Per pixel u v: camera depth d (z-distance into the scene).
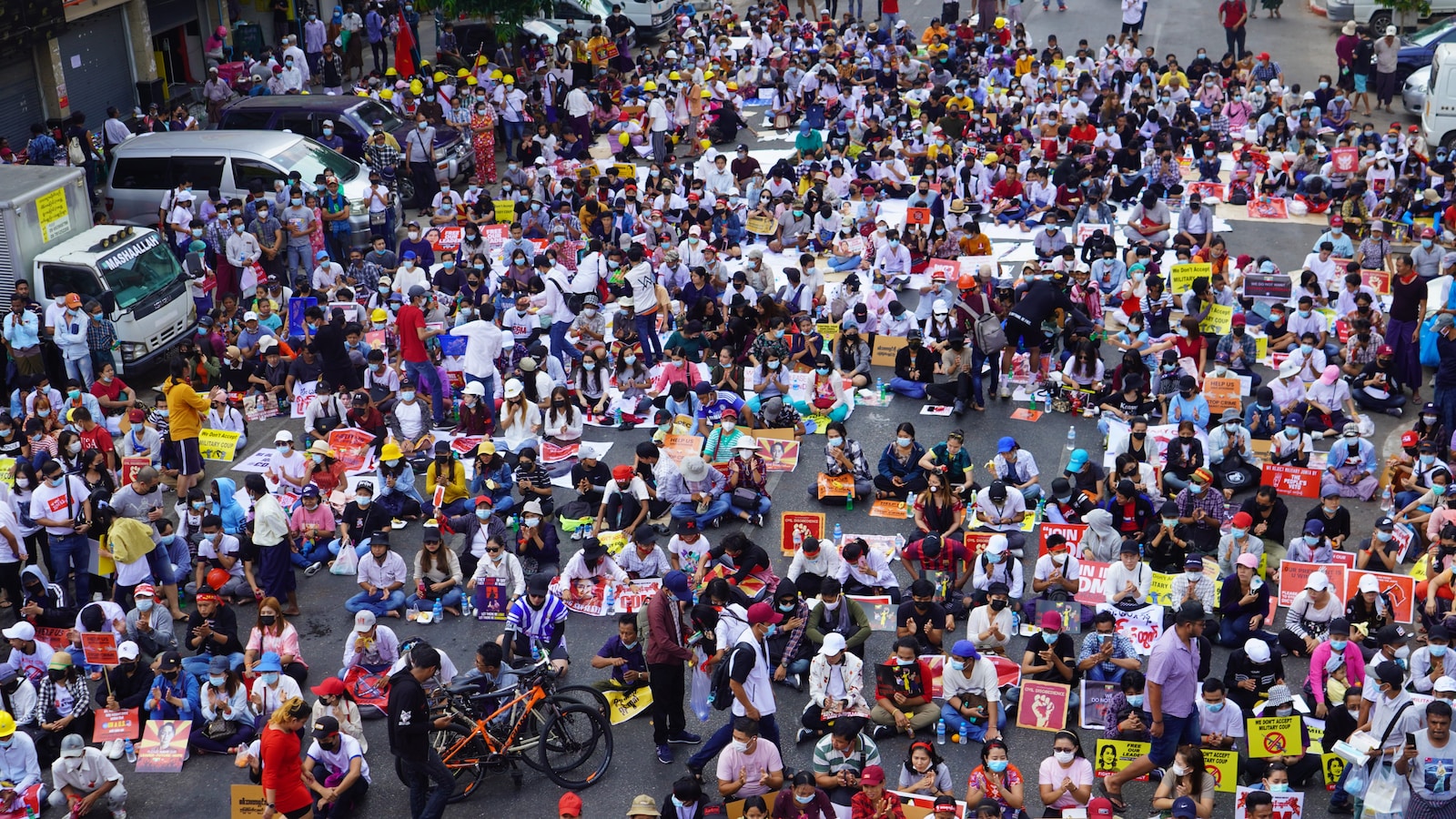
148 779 12.95
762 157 33.44
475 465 17.53
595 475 17.45
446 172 29.84
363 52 43.75
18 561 15.48
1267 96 33.47
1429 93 31.73
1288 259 25.94
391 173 28.94
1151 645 13.82
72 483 15.97
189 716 13.32
